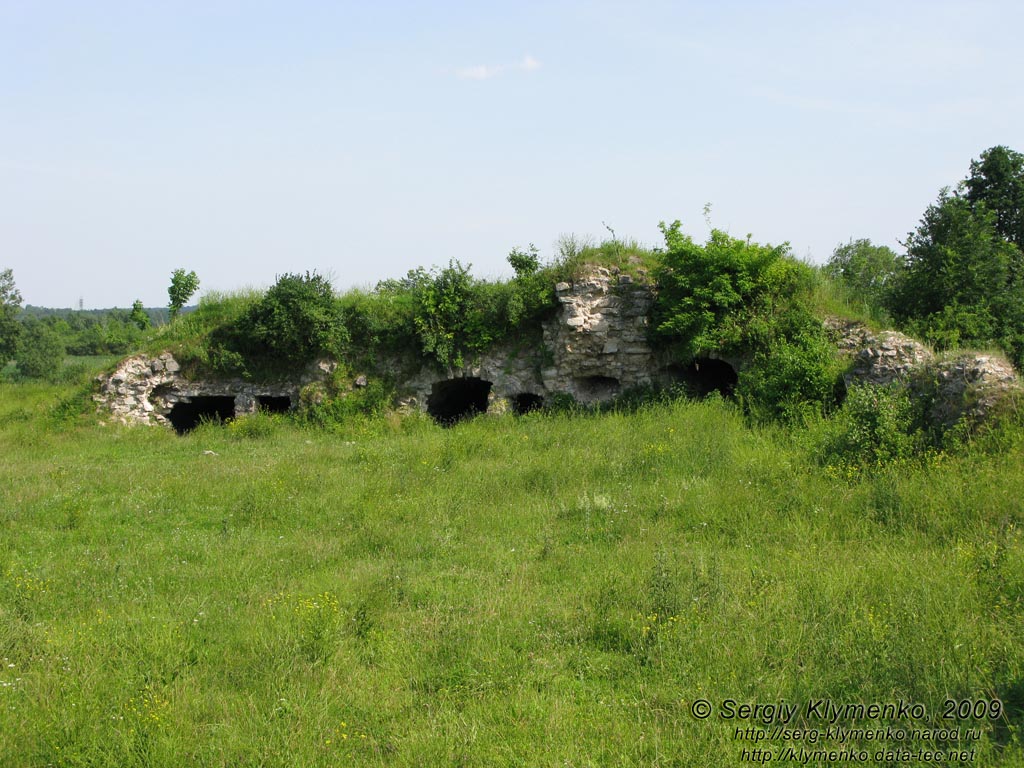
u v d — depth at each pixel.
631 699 5.62
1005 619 6.25
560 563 8.57
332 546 9.43
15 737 5.08
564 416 18.14
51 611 7.55
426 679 5.98
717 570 7.47
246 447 17.56
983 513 8.84
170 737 5.10
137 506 11.38
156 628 6.88
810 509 9.72
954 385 12.28
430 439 16.47
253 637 6.67
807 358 16.05
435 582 8.09
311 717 5.37
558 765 4.76
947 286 18.22
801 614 6.56
